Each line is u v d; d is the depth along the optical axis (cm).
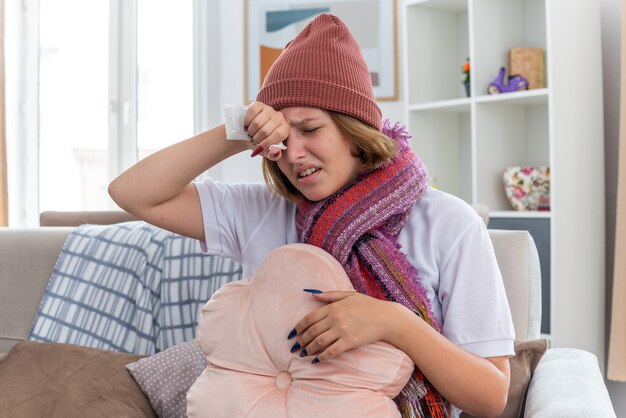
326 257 115
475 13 316
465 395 107
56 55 435
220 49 416
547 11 278
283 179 127
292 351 108
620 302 273
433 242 119
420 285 116
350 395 105
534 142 329
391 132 127
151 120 432
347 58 116
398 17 393
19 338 200
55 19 434
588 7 289
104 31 430
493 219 299
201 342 120
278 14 405
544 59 322
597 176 291
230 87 415
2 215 398
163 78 430
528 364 150
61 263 201
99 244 201
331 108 113
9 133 425
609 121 305
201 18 416
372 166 119
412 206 122
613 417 114
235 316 118
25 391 163
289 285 114
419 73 354
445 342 107
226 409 113
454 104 324
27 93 432
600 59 294
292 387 110
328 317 103
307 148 115
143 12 429
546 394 129
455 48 367
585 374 141
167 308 184
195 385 119
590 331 287
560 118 280
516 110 328
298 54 116
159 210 129
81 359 170
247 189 138
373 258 117
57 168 438
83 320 192
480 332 112
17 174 429
